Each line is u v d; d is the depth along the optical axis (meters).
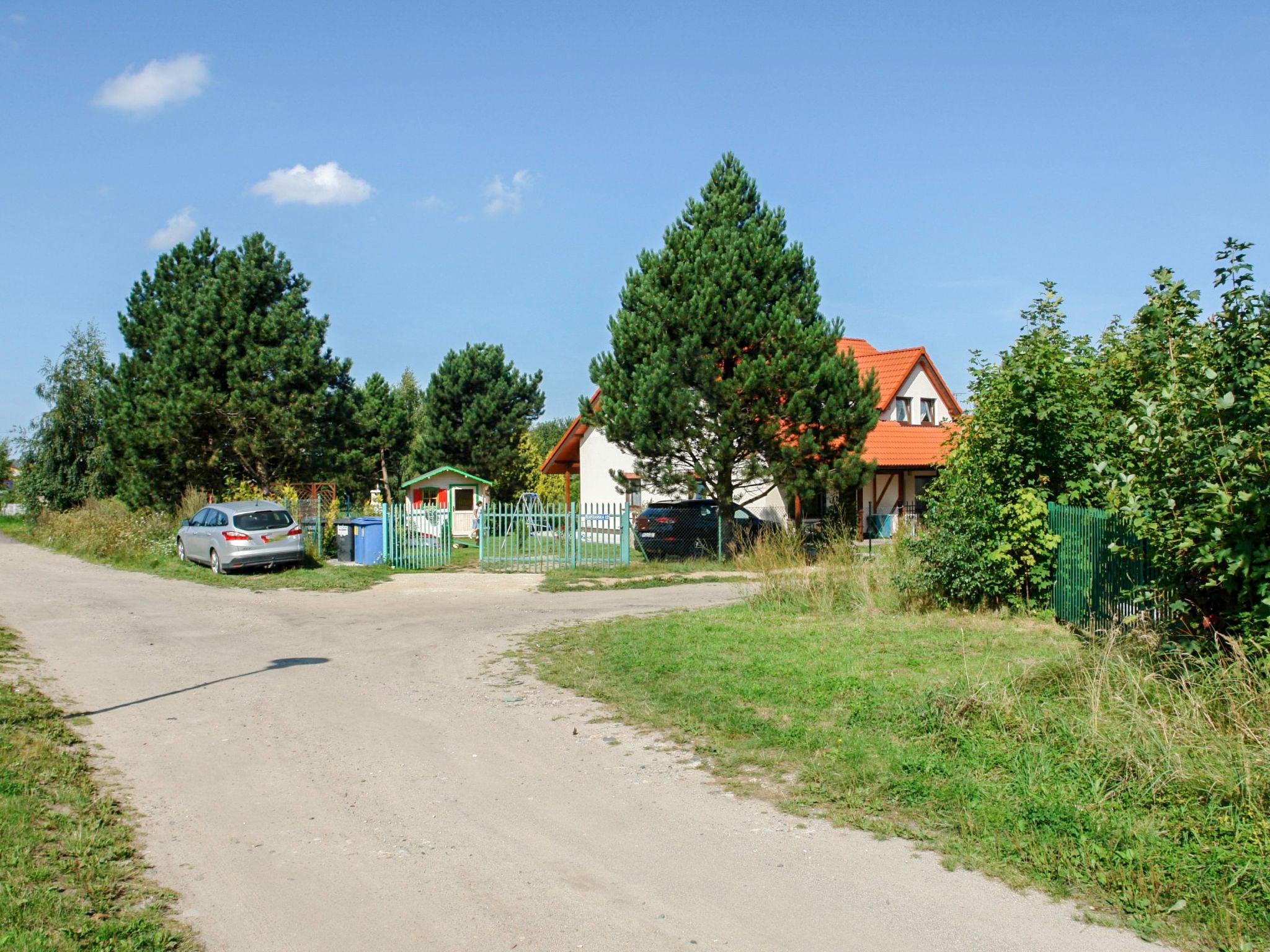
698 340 21.95
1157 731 6.35
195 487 31.78
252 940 4.37
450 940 4.36
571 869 5.15
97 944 4.19
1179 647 7.82
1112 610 10.73
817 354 22.34
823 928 4.42
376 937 4.40
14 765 6.65
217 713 8.68
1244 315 8.34
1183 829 5.27
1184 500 8.14
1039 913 4.55
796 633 11.82
